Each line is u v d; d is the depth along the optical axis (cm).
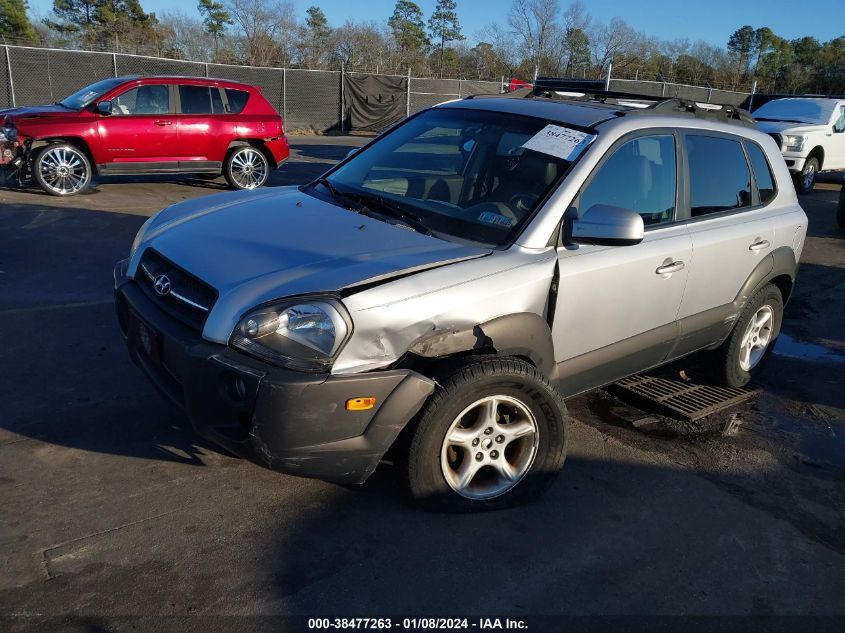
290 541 302
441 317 298
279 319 274
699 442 431
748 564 317
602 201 368
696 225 421
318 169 1534
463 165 394
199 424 289
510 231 340
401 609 270
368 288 287
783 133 1516
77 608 256
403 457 309
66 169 1024
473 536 317
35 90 1923
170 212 389
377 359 287
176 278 315
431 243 332
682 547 324
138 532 300
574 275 344
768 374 554
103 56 2005
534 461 339
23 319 532
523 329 324
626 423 449
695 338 444
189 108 1123
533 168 366
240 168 1187
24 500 314
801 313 727
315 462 286
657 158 400
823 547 335
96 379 439
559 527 330
